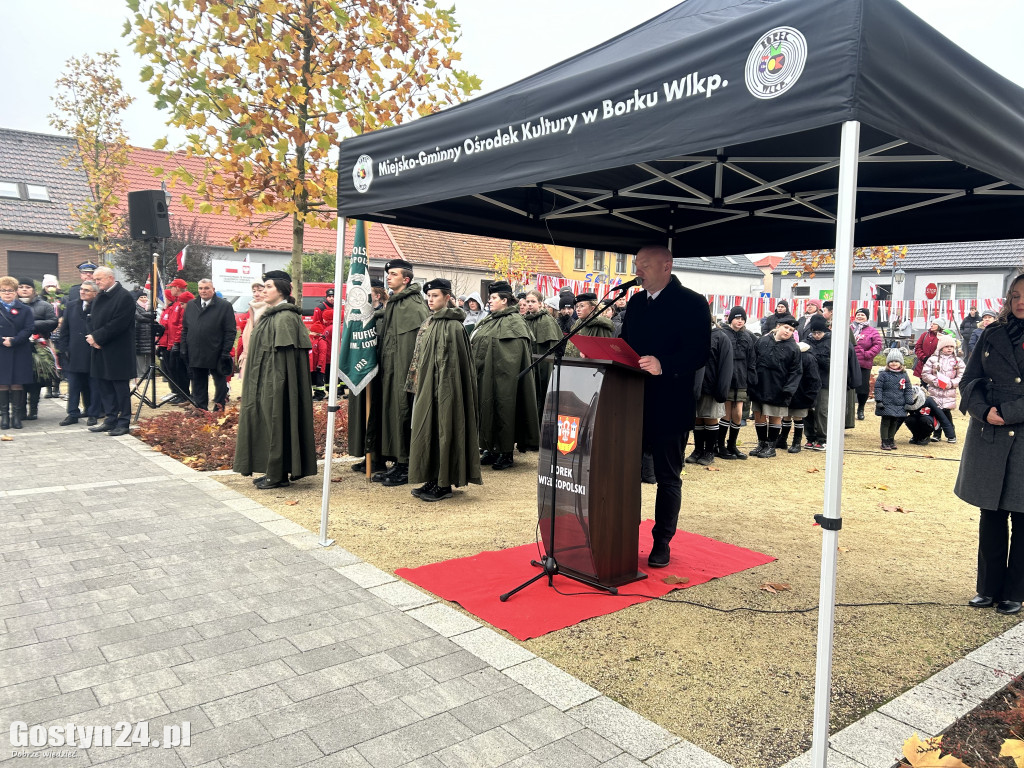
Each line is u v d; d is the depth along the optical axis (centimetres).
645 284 447
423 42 839
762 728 277
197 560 445
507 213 571
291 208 808
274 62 769
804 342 953
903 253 1452
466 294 2852
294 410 634
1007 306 385
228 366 1045
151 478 663
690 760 252
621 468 422
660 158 288
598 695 296
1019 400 370
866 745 263
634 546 433
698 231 650
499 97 368
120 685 293
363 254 602
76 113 1988
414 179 429
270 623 356
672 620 379
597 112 313
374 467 696
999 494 381
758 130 254
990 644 352
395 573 436
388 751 252
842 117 228
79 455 763
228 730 262
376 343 672
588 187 512
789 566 473
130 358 894
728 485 725
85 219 2102
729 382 777
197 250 2148
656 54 289
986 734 273
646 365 423
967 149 273
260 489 641
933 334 1395
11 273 2511
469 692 295
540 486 441
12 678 297
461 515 575
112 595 387
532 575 436
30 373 937
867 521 594
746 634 364
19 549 457
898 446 1004
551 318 857
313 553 466
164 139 772
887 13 237
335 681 300
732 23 262
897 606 406
